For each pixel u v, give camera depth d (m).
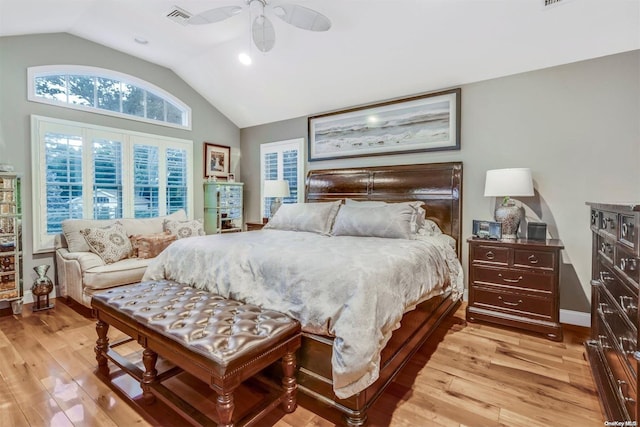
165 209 4.47
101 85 3.88
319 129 4.50
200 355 1.36
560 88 2.87
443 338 2.53
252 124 5.30
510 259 2.68
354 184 4.05
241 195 5.25
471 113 3.35
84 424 1.56
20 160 3.23
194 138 4.84
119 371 2.04
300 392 1.75
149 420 1.59
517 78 3.08
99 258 3.16
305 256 2.00
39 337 2.50
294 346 1.65
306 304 1.75
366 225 2.99
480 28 2.78
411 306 1.98
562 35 2.63
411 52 3.19
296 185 4.81
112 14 3.14
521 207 3.05
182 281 2.44
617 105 2.63
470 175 3.36
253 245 2.38
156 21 3.27
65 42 3.52
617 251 1.50
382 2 2.72
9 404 1.71
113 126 3.93
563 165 2.87
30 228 3.31
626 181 2.61
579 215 2.80
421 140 3.65
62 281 3.35
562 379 1.95
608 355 1.63
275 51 3.62
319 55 3.52
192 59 4.19
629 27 2.43
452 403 1.72
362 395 1.54
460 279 3.08
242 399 1.78
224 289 2.15
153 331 1.58
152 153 4.31
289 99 4.44
